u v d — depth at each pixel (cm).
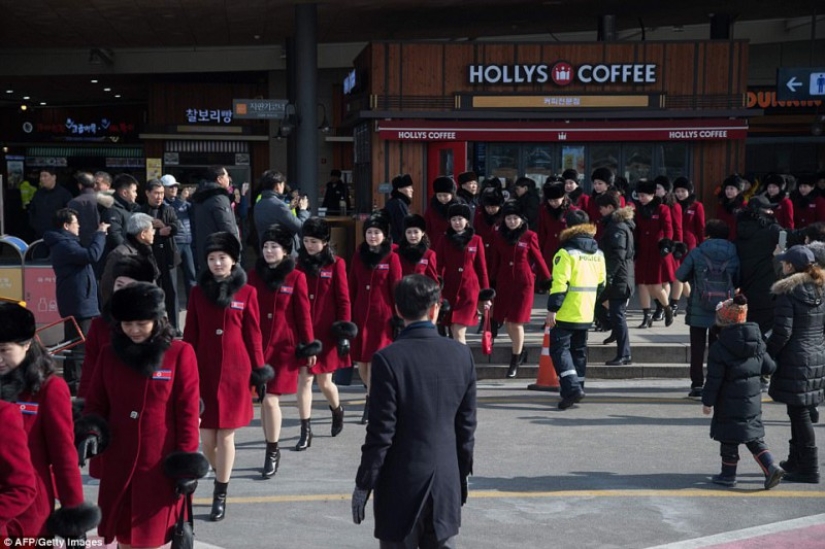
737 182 1769
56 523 501
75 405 645
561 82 2261
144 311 575
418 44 2256
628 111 2266
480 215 1534
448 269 1273
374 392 555
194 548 737
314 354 931
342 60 3538
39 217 1805
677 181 1744
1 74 3519
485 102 2258
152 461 587
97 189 1356
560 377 1190
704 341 1238
